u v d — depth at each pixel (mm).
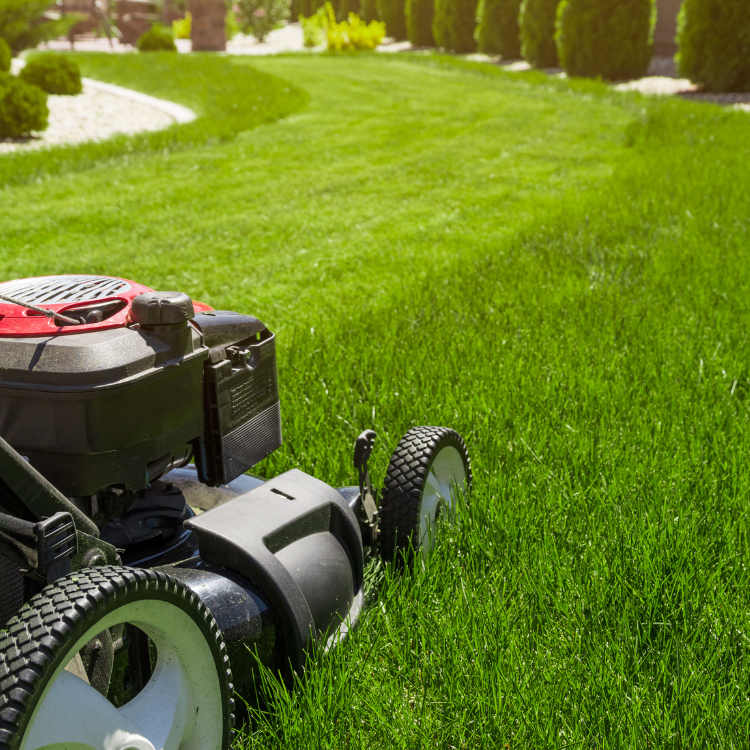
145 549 1254
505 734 1104
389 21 17375
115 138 6328
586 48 10406
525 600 1301
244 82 9609
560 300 2561
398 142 6516
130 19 17094
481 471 1631
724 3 8812
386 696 1146
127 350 1118
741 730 1092
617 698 1124
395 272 3189
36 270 3188
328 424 1760
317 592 1211
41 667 879
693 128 6434
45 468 1110
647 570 1309
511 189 4816
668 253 3033
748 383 1981
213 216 4246
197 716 1047
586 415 1834
